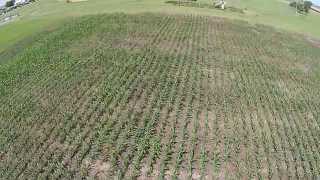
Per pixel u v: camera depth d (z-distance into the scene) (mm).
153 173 30016
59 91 41656
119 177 29062
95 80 44375
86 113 37438
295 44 68312
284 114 40844
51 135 34094
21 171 29703
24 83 43719
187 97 41594
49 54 51875
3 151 31906
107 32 61031
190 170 30375
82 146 32594
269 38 68750
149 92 42031
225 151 32875
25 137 33750
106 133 34469
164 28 65312
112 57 50688
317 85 49844
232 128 36594
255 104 41938
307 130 37812
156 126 35969
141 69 47562
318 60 60875
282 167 32062
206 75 48000
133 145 32938
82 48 53969
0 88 42656
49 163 30438
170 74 46719
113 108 38500
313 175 31312
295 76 51719
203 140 34406
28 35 65562
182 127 36031
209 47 58281
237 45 61344
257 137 35594
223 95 43000
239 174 30516
